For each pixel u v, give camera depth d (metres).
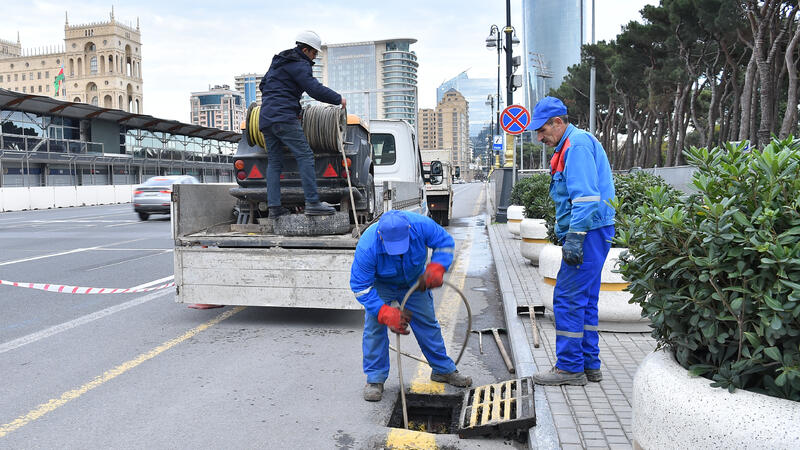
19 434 3.86
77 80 163.25
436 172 13.16
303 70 6.07
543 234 9.70
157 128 51.56
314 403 4.38
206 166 59.41
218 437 3.80
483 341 6.10
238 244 6.56
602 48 43.25
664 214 2.51
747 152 2.78
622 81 42.88
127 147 49.38
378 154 11.03
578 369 4.34
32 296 8.28
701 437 2.26
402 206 8.87
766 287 2.31
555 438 3.47
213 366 5.24
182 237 6.62
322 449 3.64
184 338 6.16
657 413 2.44
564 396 4.14
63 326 6.65
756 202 2.50
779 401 2.20
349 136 7.02
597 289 4.40
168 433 3.87
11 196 29.39
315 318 7.04
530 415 3.71
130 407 4.31
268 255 6.42
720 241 2.39
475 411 4.03
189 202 6.88
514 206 14.66
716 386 2.34
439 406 4.50
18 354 5.61
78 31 162.38
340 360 5.41
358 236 6.48
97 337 6.20
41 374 5.04
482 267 10.85
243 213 7.56
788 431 2.09
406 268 4.09
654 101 38.94
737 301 2.30
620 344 5.43
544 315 6.50
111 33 160.75
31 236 16.39
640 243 2.73
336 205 7.21
